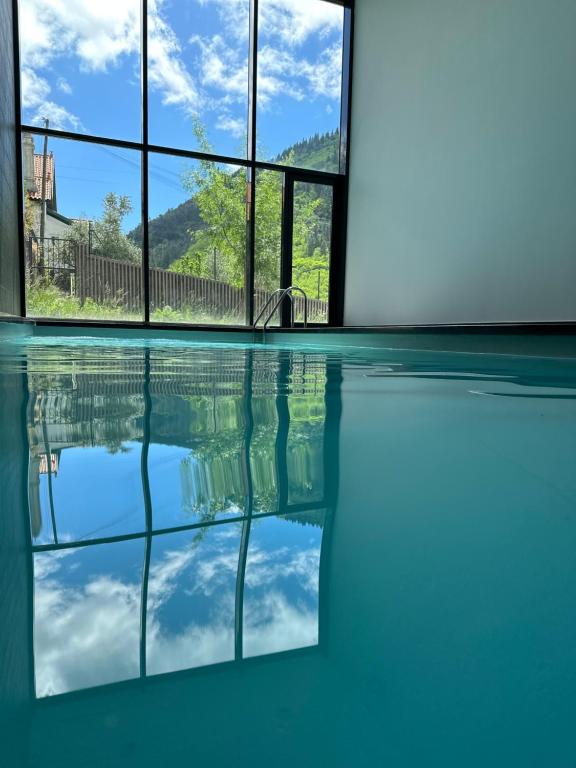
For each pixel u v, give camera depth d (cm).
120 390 115
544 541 35
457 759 17
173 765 17
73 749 17
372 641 23
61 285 588
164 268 620
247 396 111
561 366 220
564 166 381
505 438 71
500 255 442
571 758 18
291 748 17
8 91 504
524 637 24
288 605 26
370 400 109
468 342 325
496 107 443
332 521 38
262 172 645
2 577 27
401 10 566
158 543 33
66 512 39
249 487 46
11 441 63
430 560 32
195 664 21
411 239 561
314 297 686
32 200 569
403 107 567
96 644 22
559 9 382
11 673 20
